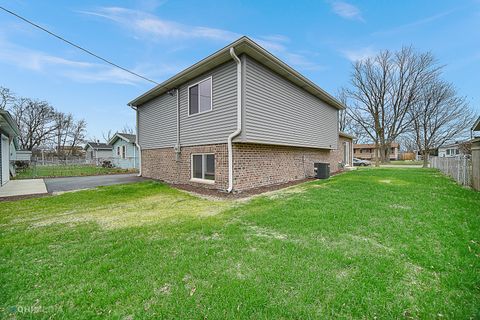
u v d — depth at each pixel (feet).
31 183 34.35
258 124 24.41
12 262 8.79
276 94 27.40
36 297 6.66
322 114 40.04
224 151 24.26
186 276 7.62
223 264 8.34
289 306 6.08
